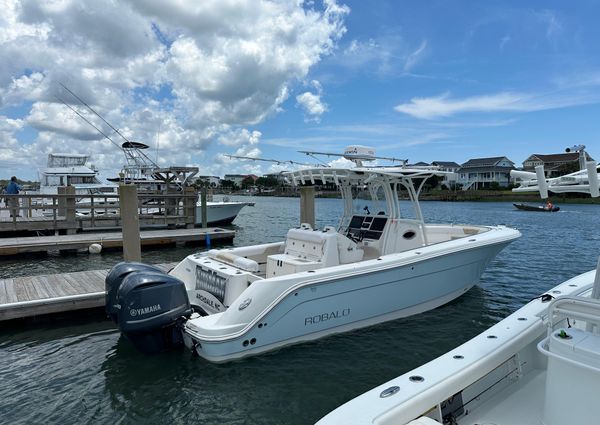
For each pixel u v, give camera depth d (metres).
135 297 4.78
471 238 7.10
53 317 6.83
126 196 9.50
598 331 2.68
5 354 5.53
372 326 6.02
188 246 15.39
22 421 3.97
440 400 2.63
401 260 6.01
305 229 6.59
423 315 6.55
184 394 4.40
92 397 4.39
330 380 4.68
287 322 5.18
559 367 2.38
